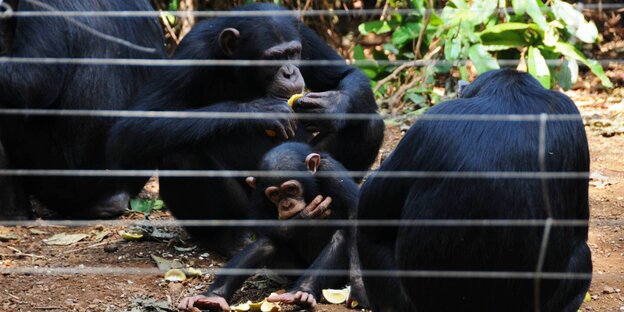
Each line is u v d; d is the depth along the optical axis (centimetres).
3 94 1003
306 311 793
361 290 790
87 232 1016
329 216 829
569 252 644
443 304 650
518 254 616
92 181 1049
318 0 1573
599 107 1419
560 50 1381
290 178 816
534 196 616
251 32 942
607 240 945
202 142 928
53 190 1064
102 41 1041
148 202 1096
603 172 1144
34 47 1005
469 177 620
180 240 971
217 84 980
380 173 682
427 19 1380
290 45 938
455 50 1351
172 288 850
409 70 1431
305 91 1098
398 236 661
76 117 1039
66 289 846
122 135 944
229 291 789
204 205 938
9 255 934
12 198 1038
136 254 941
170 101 950
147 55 1084
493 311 641
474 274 626
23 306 809
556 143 635
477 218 617
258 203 843
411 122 1354
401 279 665
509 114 640
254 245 820
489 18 1435
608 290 834
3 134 1025
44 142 1045
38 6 1009
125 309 802
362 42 1622
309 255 845
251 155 947
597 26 1688
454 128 641
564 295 671
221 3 1545
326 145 964
